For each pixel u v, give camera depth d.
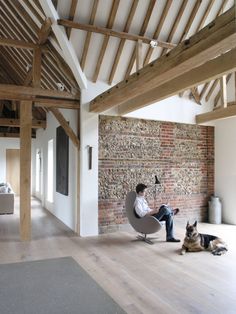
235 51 3.51
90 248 4.81
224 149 6.92
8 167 12.18
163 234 5.70
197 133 6.96
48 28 5.01
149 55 5.79
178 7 5.51
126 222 6.05
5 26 6.55
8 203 7.90
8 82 9.03
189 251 4.62
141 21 5.47
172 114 6.51
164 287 3.31
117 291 3.20
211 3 5.66
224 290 3.24
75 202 6.02
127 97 4.32
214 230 6.05
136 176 6.16
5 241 5.22
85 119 5.65
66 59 5.45
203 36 2.62
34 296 3.05
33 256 4.39
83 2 4.95
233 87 6.65
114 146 5.95
